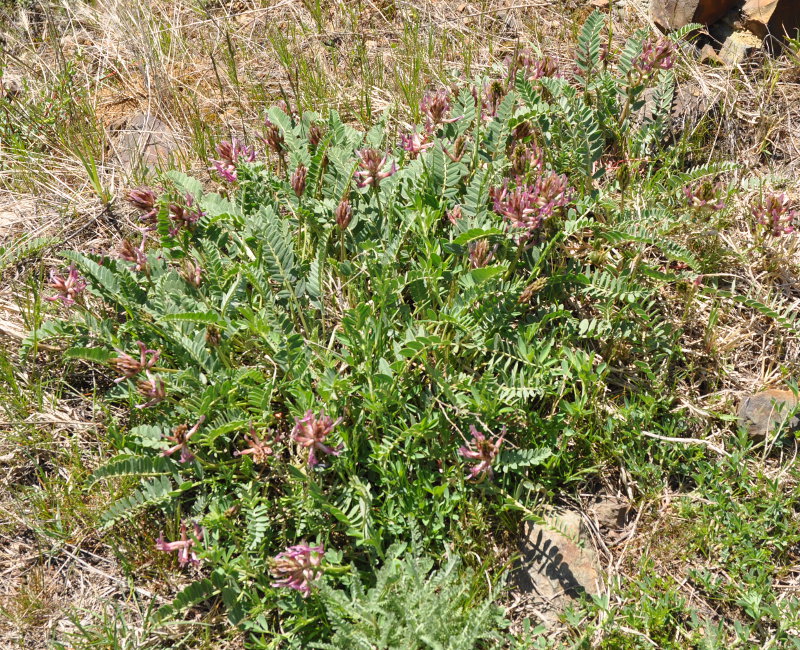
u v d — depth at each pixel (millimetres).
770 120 1229
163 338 983
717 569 907
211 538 903
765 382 1022
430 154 1095
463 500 889
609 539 932
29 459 984
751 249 1098
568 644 854
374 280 970
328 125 1171
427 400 937
